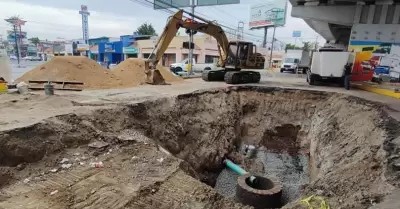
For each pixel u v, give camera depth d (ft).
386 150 20.57
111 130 26.08
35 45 202.59
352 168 20.68
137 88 47.29
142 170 19.93
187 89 46.88
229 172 38.17
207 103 43.88
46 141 20.33
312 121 44.75
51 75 46.50
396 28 62.69
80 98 34.88
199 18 52.65
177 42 127.75
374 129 26.14
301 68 95.81
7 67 44.98
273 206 25.98
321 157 31.42
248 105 49.83
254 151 44.52
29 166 18.66
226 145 40.86
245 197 26.45
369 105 34.55
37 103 29.32
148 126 31.45
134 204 15.79
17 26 155.43
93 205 15.23
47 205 14.84
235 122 45.98
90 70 50.62
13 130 19.02
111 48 152.25
